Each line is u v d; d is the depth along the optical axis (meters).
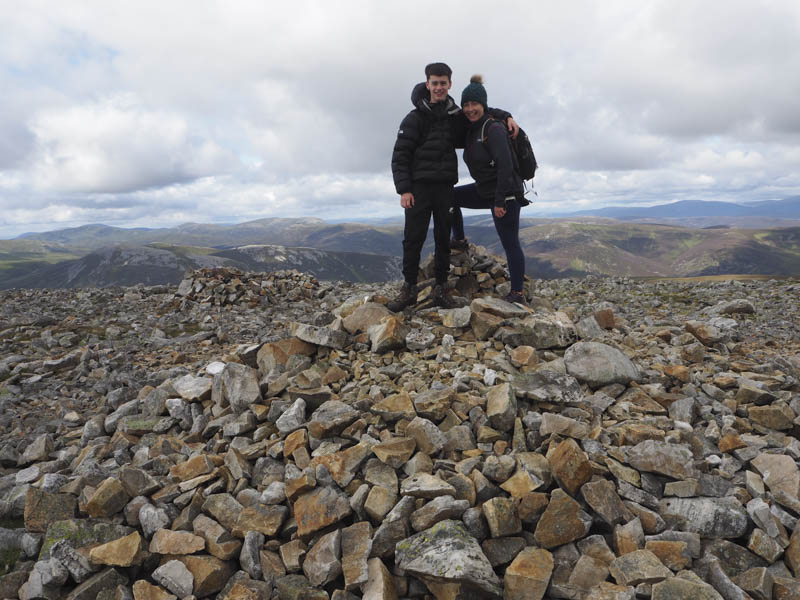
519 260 8.33
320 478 4.65
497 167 7.39
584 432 4.98
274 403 6.06
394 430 5.38
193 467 5.28
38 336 12.87
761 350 8.66
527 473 4.37
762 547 3.76
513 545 3.98
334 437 5.28
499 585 3.57
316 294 19.16
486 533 4.05
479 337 7.63
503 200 7.45
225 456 5.42
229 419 6.20
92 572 4.11
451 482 4.39
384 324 7.62
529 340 7.19
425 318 8.73
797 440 5.06
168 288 19.72
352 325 8.31
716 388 6.01
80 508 4.89
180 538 4.32
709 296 17.38
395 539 4.04
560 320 7.60
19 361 10.45
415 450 5.00
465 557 3.58
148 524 4.54
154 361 10.38
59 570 4.00
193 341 12.35
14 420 7.55
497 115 7.67
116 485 4.84
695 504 4.14
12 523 4.99
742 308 13.40
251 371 6.79
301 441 5.21
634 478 4.45
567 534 3.98
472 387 5.93
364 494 4.40
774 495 4.10
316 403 6.04
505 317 7.82
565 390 5.62
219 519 4.55
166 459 5.65
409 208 8.02
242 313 16.17
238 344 12.03
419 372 6.57
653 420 5.29
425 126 7.70
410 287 8.80
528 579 3.61
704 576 3.67
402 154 7.79
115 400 7.92
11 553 4.50
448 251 8.58
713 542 3.93
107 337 12.74
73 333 13.05
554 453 4.56
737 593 3.43
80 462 6.02
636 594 3.54
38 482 5.38
